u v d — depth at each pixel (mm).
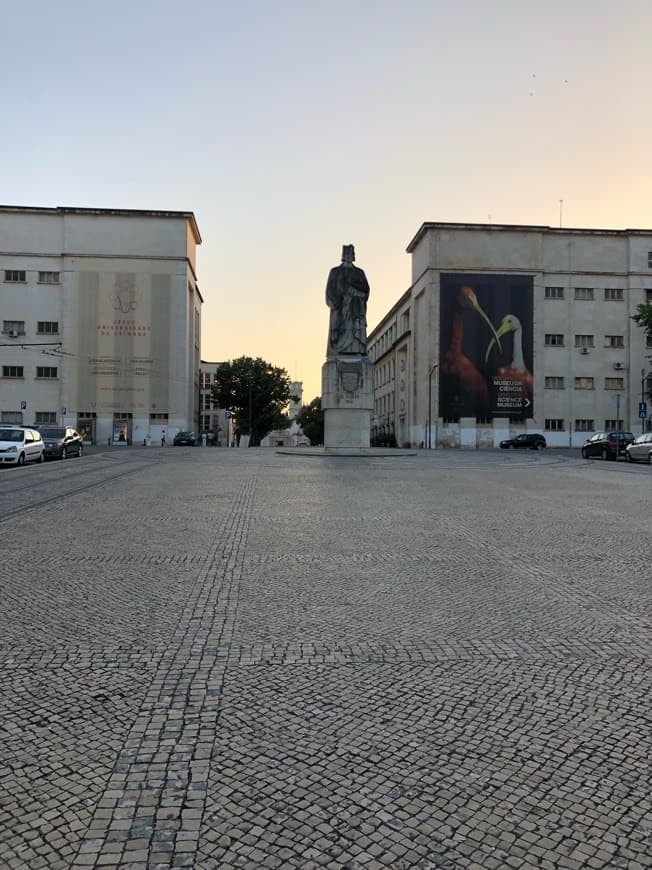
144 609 5613
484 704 3756
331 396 32875
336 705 3727
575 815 2713
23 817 2674
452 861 2436
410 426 72500
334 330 33469
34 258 65688
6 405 65188
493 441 63250
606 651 4656
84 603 5789
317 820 2662
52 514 11172
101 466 24297
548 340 65062
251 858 2439
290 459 29203
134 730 3406
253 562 7484
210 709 3666
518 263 64125
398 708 3693
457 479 18656
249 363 85438
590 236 65500
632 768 3072
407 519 10734
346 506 12320
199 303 82938
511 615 5508
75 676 4137
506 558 7770
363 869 2391
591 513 11562
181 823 2635
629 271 65562
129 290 65688
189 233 68750
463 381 63094
